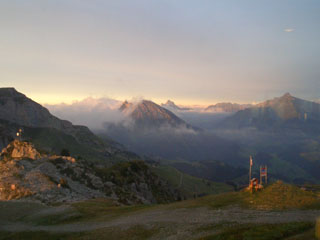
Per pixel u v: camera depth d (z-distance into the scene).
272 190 43.06
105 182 91.12
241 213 35.94
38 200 59.75
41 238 37.78
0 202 57.06
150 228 34.72
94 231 37.50
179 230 32.19
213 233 29.34
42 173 77.12
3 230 42.34
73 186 75.44
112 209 51.16
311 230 26.75
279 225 29.28
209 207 41.16
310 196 40.12
